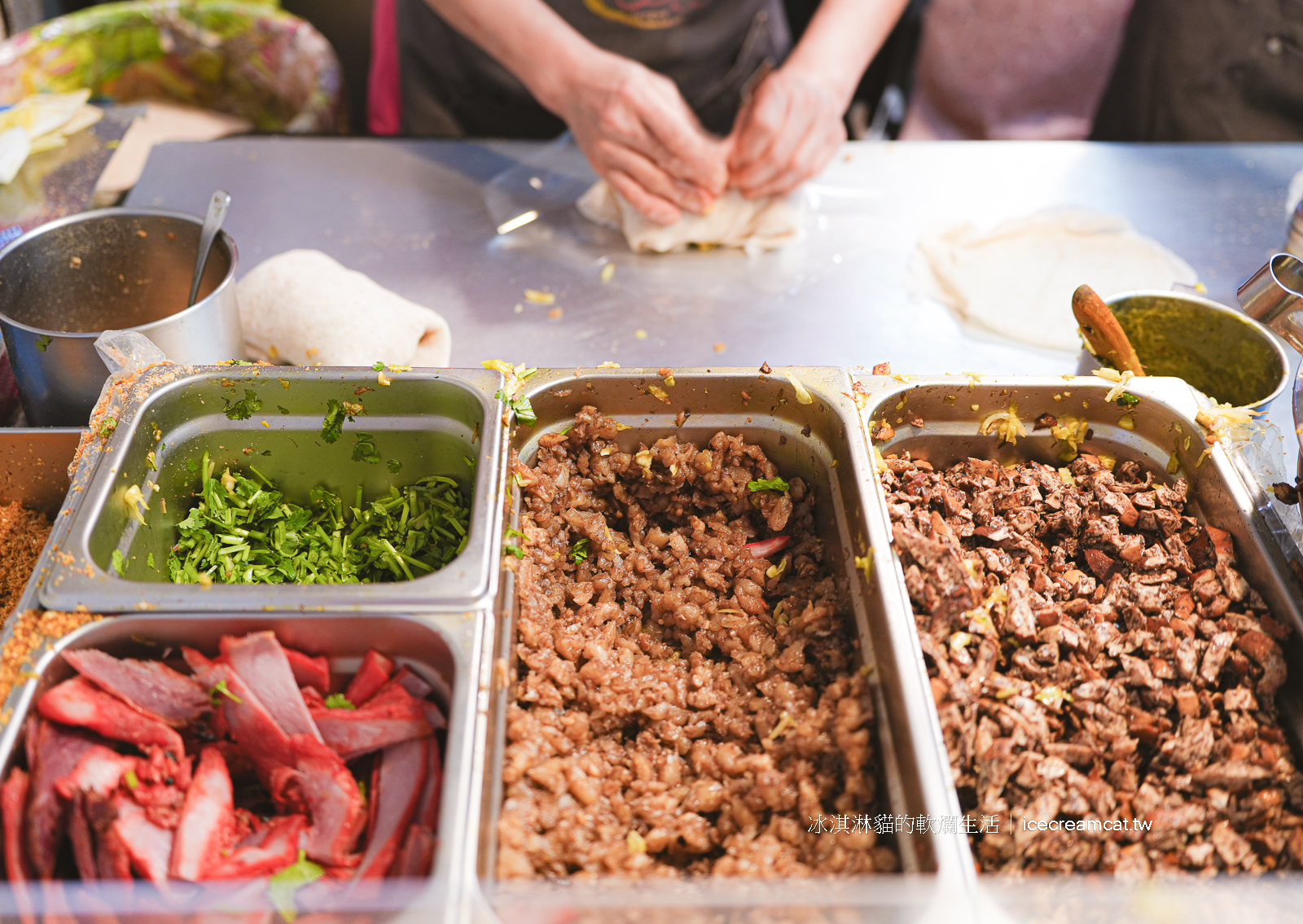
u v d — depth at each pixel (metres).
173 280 0.76
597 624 0.63
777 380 0.67
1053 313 0.82
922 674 0.55
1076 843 0.54
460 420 0.66
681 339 0.81
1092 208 0.93
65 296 0.74
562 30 0.88
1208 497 0.64
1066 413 0.68
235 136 1.00
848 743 0.56
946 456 0.69
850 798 0.55
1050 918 0.53
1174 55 1.09
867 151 0.99
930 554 0.58
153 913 0.51
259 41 1.33
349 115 1.50
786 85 0.87
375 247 0.89
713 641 0.63
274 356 0.78
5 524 0.69
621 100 0.84
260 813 0.56
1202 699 0.58
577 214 0.92
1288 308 0.63
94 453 0.61
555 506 0.67
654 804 0.56
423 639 0.57
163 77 1.37
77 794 0.52
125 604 0.56
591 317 0.83
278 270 0.78
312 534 0.67
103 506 0.59
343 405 0.66
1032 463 0.68
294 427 0.66
